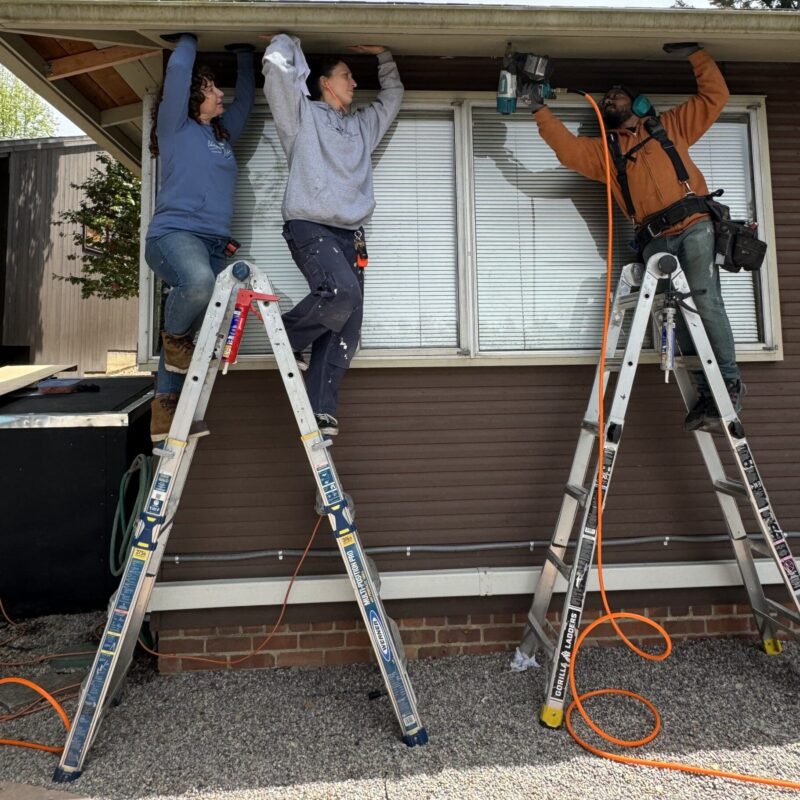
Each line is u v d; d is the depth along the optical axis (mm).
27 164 12898
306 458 3111
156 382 3016
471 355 3152
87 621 3627
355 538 2439
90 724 2262
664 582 3141
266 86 2615
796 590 2744
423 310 3203
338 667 3039
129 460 3820
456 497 3164
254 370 3107
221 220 2740
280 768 2287
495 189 3264
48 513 3721
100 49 3137
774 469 3283
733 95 3297
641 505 3238
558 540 2984
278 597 2994
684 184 2865
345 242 2832
